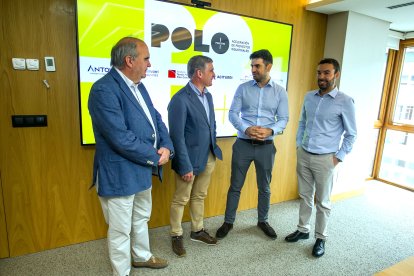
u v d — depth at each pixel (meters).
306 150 2.26
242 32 2.54
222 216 2.85
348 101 2.06
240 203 2.97
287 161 3.20
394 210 3.17
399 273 1.27
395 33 3.62
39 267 1.96
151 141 1.71
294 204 3.21
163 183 2.51
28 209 2.04
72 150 2.11
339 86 3.03
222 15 2.41
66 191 2.14
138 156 1.55
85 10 1.92
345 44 2.94
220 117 2.61
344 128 2.12
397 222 2.87
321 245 2.25
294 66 2.97
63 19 1.91
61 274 1.89
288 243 2.40
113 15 2.01
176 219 2.16
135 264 1.98
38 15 1.84
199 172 2.09
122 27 2.05
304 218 2.41
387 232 2.66
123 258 1.72
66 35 1.94
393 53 3.87
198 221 2.33
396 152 4.03
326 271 2.04
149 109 1.78
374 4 2.60
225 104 2.61
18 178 1.97
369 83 3.27
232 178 2.44
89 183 2.21
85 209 2.24
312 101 2.25
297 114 3.13
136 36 2.11
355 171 3.49
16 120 1.89
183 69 2.34
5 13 1.75
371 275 2.01
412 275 1.26
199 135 2.02
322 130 2.16
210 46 2.42
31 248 2.11
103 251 2.16
